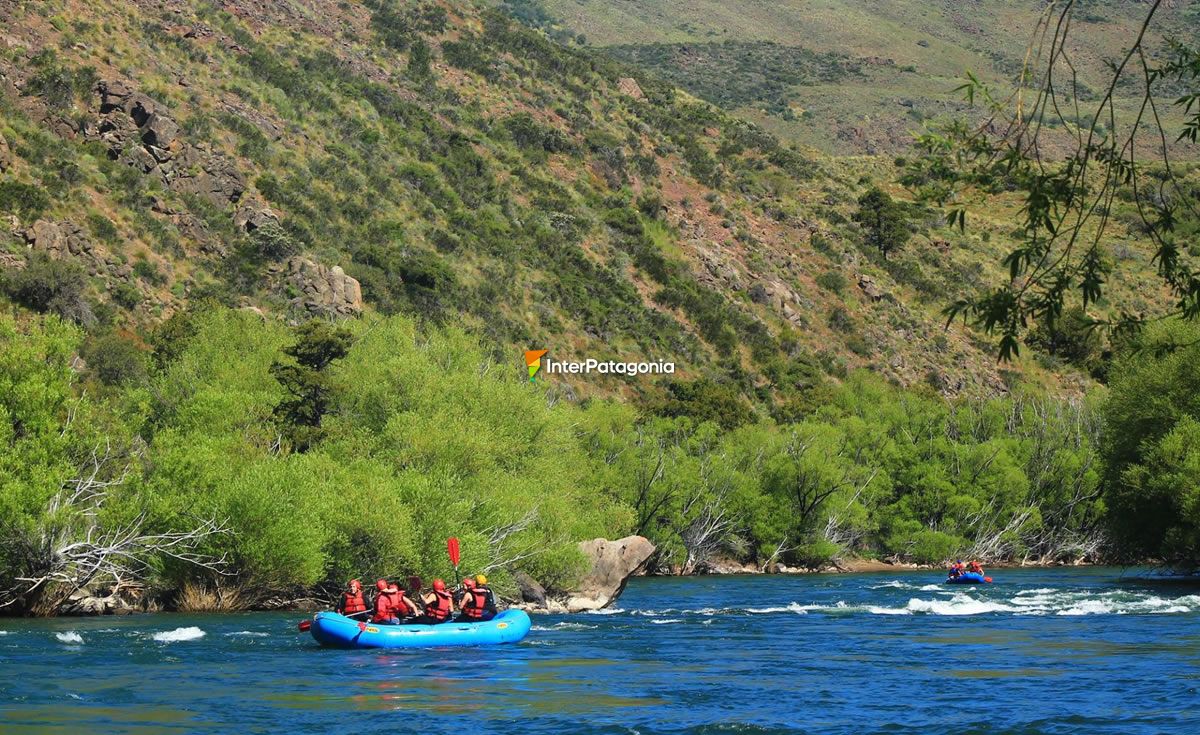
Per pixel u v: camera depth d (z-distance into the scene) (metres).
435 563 59.34
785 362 168.50
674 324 165.00
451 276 146.38
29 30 139.62
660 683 35.19
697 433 127.25
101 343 102.38
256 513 55.06
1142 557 87.19
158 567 54.84
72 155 124.88
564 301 158.88
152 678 34.97
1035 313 14.80
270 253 129.88
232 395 71.19
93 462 55.16
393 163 169.38
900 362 177.50
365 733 27.50
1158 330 78.19
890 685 34.94
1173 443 74.94
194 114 145.62
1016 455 128.75
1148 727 28.52
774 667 38.94
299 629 43.62
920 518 124.69
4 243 108.44
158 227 123.75
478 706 31.06
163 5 172.62
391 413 76.88
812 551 113.75
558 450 86.50
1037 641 46.34
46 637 44.09
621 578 66.31
